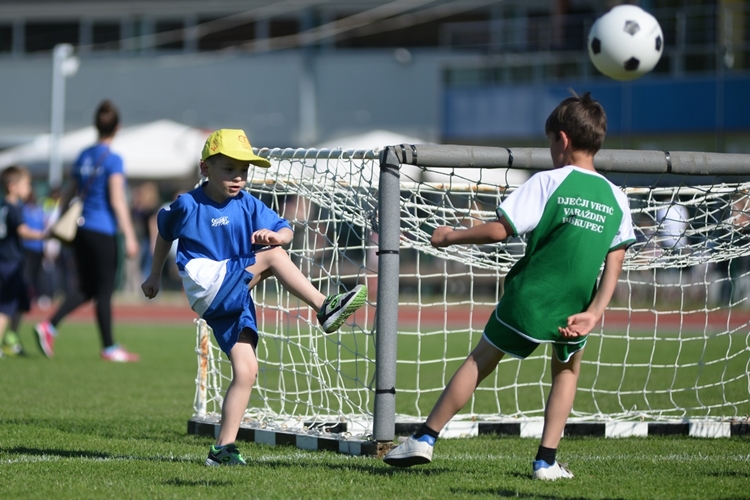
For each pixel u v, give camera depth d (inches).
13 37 3366.1
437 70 3058.6
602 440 654.5
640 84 2381.9
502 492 452.8
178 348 1364.4
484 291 2501.2
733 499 442.0
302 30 3235.7
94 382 953.5
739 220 715.4
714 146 2338.8
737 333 1593.3
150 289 539.2
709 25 2313.0
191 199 520.7
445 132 2618.1
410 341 1533.0
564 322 464.8
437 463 545.3
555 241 466.6
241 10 3270.2
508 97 2536.9
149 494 438.3
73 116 3282.5
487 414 751.7
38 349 1311.5
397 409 796.6
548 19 2518.5
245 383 512.1
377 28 3161.9
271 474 490.9
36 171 2741.1
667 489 464.8
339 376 655.8
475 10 3095.5
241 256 519.8
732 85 2298.2
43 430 649.0
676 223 714.8
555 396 493.0
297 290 516.1
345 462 539.8
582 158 486.0
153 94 3243.1
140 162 2426.2
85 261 1139.9
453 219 698.2
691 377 1028.5
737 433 689.0
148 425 692.7
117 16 3339.1
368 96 3100.4
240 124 3186.5
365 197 595.8
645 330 1669.5
